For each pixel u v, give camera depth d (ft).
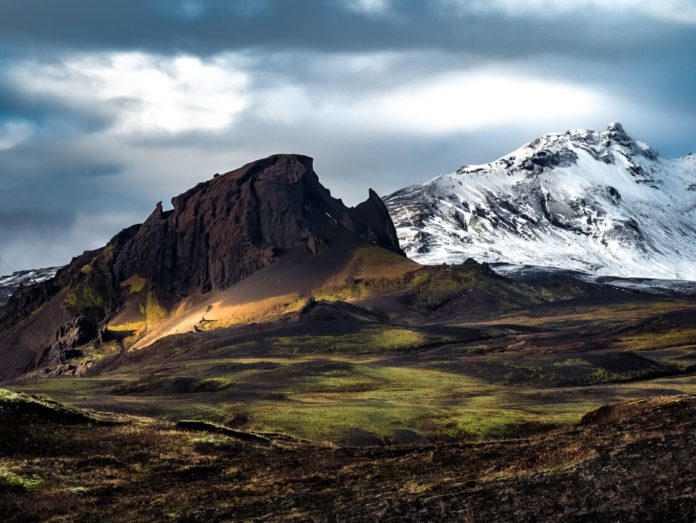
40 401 326.44
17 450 284.00
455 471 237.25
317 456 283.18
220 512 222.28
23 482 254.27
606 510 176.76
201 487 251.80
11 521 227.20
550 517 179.01
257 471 267.18
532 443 265.34
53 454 283.18
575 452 226.58
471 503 196.54
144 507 233.76
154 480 261.03
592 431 264.72
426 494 211.20
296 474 258.78
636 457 207.31
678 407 276.41
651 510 172.35
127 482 258.57
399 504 205.26
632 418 273.54
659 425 252.21
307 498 226.79
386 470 251.19
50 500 241.14
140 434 307.99
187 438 303.68
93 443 296.30
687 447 207.92
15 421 308.40
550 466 217.77
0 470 262.26
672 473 189.88
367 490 226.79
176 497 241.14
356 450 291.17
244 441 304.71
